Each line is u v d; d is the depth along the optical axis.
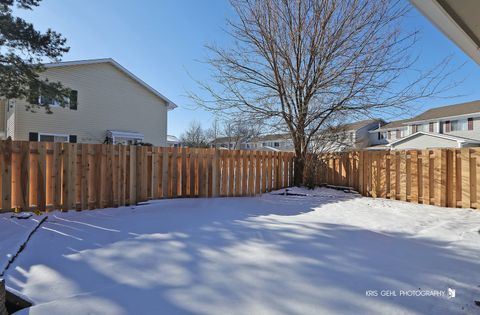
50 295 2.04
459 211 4.84
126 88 15.41
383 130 26.33
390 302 1.94
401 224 3.98
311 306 1.90
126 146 5.30
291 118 7.55
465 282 2.22
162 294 2.05
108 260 2.65
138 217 4.31
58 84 8.68
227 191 6.40
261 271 2.42
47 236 3.32
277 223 4.02
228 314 1.81
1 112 13.93
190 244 3.08
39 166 4.46
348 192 6.88
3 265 2.44
